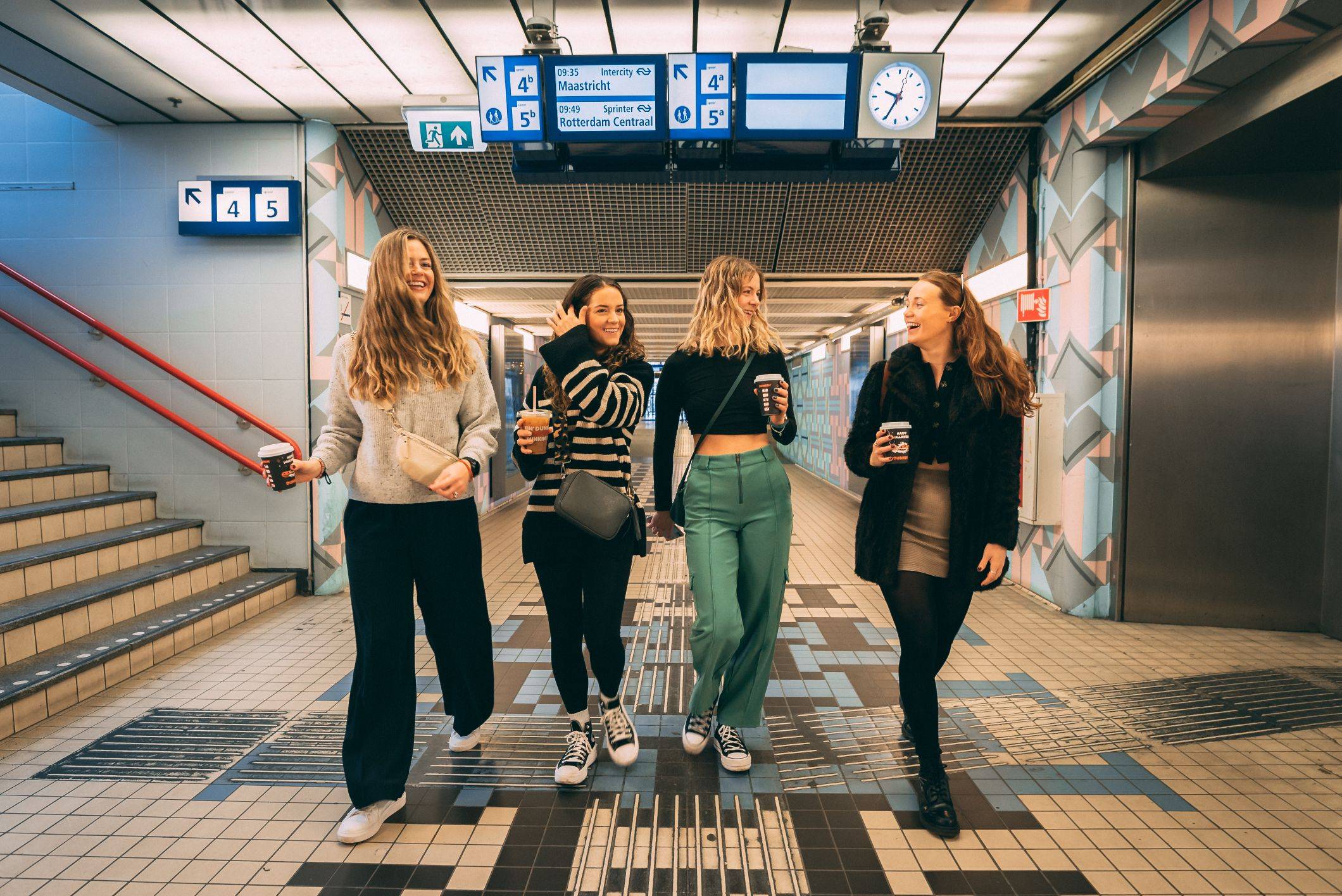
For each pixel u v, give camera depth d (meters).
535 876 1.82
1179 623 4.07
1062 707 2.88
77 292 4.62
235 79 3.97
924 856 1.90
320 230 4.57
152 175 4.59
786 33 3.67
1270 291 3.95
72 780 2.29
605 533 2.06
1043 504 4.33
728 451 2.25
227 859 1.89
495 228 5.50
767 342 2.29
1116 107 3.74
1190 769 2.38
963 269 5.77
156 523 4.44
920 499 2.12
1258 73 3.12
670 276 6.04
